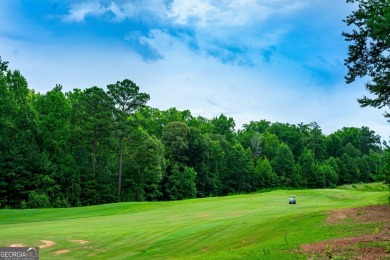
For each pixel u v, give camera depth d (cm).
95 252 1827
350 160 11888
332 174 10788
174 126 9012
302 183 10519
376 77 1673
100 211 3978
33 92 7575
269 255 1205
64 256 1741
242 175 10075
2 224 2992
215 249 1756
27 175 5591
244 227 2259
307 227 1848
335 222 1894
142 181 7312
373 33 1377
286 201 4716
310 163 10744
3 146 5547
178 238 2102
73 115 6506
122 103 6756
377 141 16562
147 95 6831
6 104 5538
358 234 1474
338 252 1159
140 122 7100
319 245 1307
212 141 9994
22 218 3444
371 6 1488
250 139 13175
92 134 6531
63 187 6000
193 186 8175
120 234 2261
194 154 9056
